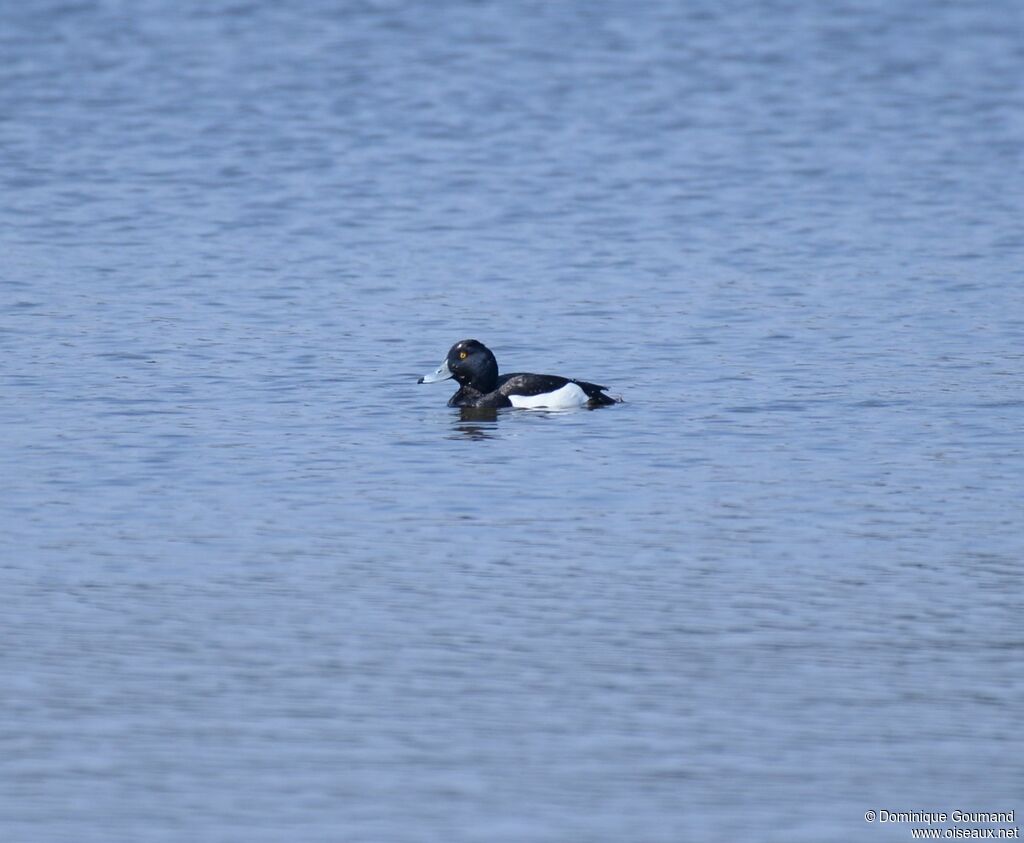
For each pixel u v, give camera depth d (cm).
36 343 2534
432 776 1222
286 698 1349
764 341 2552
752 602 1552
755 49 5178
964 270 3002
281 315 2717
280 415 2175
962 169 3838
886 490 1869
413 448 2030
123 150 4003
